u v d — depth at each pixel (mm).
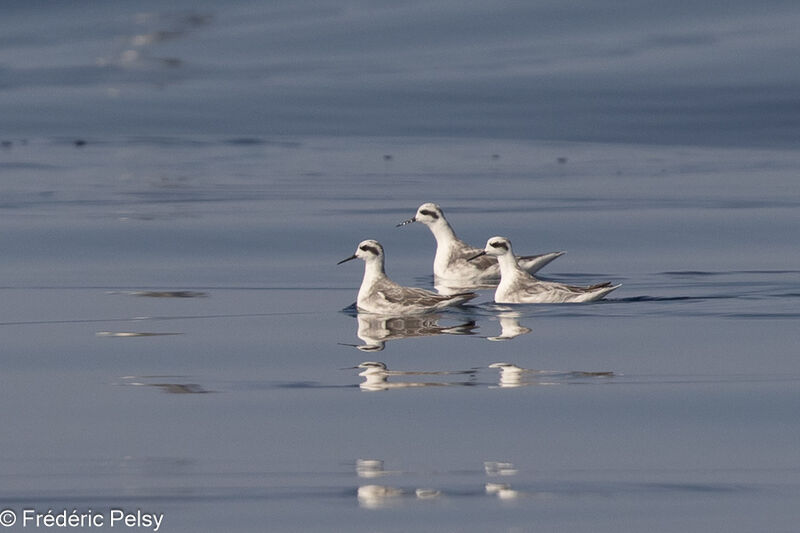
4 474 13617
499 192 39781
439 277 27984
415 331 21016
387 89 67062
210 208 36188
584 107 61469
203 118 60125
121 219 33969
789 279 25734
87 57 80375
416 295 22688
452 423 15422
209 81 71438
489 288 26609
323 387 17156
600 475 13531
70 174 43594
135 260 28625
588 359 18672
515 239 31938
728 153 49562
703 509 12500
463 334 20734
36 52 82625
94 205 36625
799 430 14953
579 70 70562
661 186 41031
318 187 40844
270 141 53094
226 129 56781
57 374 17984
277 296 24469
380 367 18312
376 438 14844
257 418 15656
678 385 17047
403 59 75688
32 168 45000
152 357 19078
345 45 80312
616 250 30156
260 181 42188
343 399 16516
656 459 14023
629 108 61094
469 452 14305
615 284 25609
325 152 49750
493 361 18641
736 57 72062
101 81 72062
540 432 15023
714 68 69875
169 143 52500
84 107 63406
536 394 16688
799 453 14141
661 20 81625
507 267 24031
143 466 13859
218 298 24203
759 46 74188
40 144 52031
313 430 15164
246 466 13859
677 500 12758
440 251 28047
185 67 76250
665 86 66125
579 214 35375
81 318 22188
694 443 14547
